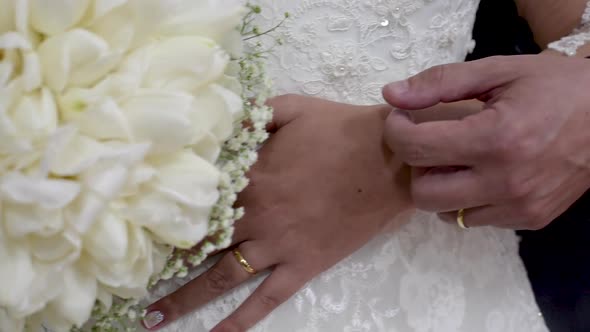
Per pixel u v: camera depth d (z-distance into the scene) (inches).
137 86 17.4
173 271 20.6
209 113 18.4
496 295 26.4
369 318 24.1
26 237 17.3
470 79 21.8
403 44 24.3
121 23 17.4
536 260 34.9
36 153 16.7
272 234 23.2
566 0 26.5
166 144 17.7
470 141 21.0
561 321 34.8
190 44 17.9
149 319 23.1
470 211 22.6
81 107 17.1
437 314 25.0
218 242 20.5
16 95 16.7
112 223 17.5
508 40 34.5
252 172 23.6
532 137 20.8
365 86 24.5
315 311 23.8
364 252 24.3
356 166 23.3
